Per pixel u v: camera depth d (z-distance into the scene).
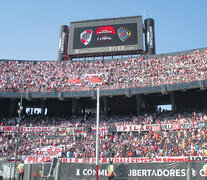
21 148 36.31
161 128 37.06
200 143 31.19
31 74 49.81
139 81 44.25
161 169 15.26
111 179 15.74
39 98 45.56
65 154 33.12
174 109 40.78
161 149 31.28
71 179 16.64
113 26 52.94
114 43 51.94
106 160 29.09
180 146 30.91
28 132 41.72
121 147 33.00
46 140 37.53
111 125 40.50
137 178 15.53
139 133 37.09
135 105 49.25
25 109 51.88
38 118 47.50
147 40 51.81
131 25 52.19
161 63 47.28
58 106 52.47
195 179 14.33
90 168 16.62
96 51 52.25
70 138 38.78
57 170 16.94
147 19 53.06
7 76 48.56
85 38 53.47
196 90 42.16
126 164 15.88
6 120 45.44
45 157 31.23
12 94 43.78
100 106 52.56
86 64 51.31
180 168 14.87
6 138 39.84
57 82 47.50
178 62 45.81
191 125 35.34
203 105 44.38
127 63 49.62
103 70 49.16
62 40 54.97
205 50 45.78
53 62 52.91
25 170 18.42
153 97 48.28
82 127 40.34
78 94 43.03
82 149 33.94
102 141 35.69
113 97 48.84
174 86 38.91
